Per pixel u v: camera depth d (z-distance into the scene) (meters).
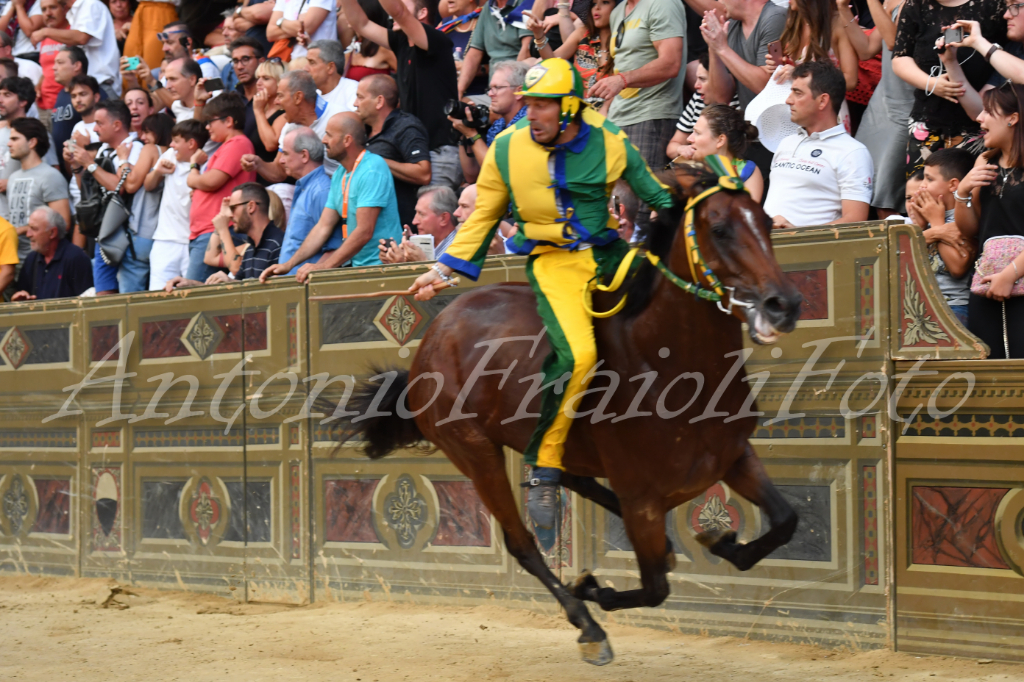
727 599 9.22
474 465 8.31
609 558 9.88
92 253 16.66
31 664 9.12
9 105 17.81
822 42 10.61
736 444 7.24
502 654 8.99
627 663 8.56
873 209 10.86
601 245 7.62
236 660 9.09
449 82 13.67
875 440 8.45
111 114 15.88
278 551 11.77
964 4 9.83
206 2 19.72
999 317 8.62
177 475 12.56
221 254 13.67
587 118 7.39
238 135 14.08
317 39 15.54
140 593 12.59
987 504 7.99
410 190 12.83
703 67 12.03
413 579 10.98
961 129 9.84
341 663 8.89
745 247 6.54
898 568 8.37
